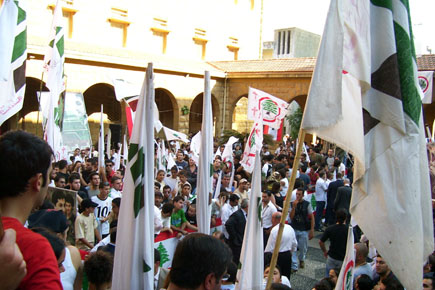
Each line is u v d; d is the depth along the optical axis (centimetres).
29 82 2117
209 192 502
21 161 160
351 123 309
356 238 1004
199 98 3044
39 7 2145
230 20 3309
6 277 125
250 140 1103
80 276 418
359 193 315
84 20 2409
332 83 299
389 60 312
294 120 3288
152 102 363
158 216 727
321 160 1692
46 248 154
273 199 966
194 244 201
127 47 2634
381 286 505
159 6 2795
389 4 312
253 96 1112
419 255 303
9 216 160
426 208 327
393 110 310
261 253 447
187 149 2067
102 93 2523
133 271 352
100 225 812
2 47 541
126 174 357
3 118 593
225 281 493
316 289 520
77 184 857
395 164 309
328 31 300
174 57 2897
